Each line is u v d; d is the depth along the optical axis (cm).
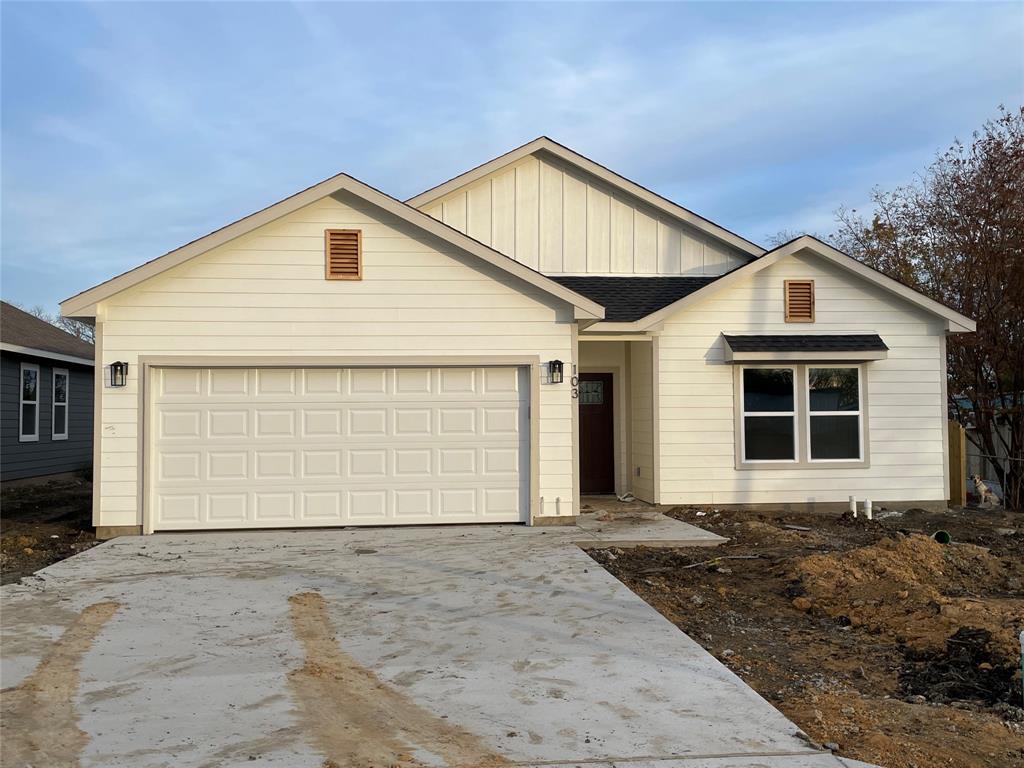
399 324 1238
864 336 1495
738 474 1471
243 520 1214
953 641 711
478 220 1638
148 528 1188
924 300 1489
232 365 1211
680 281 1636
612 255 1656
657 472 1459
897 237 2558
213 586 887
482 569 965
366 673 627
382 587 884
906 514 1462
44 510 1588
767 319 1491
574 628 741
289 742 504
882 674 655
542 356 1262
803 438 1481
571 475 1265
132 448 1192
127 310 1195
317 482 1231
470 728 526
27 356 2103
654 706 562
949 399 2062
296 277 1221
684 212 1650
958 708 581
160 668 636
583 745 500
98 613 782
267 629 737
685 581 948
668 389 1467
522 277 1243
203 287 1205
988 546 1198
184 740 507
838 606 843
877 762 482
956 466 1605
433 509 1250
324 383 1236
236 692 588
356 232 1232
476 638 713
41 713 549
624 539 1140
